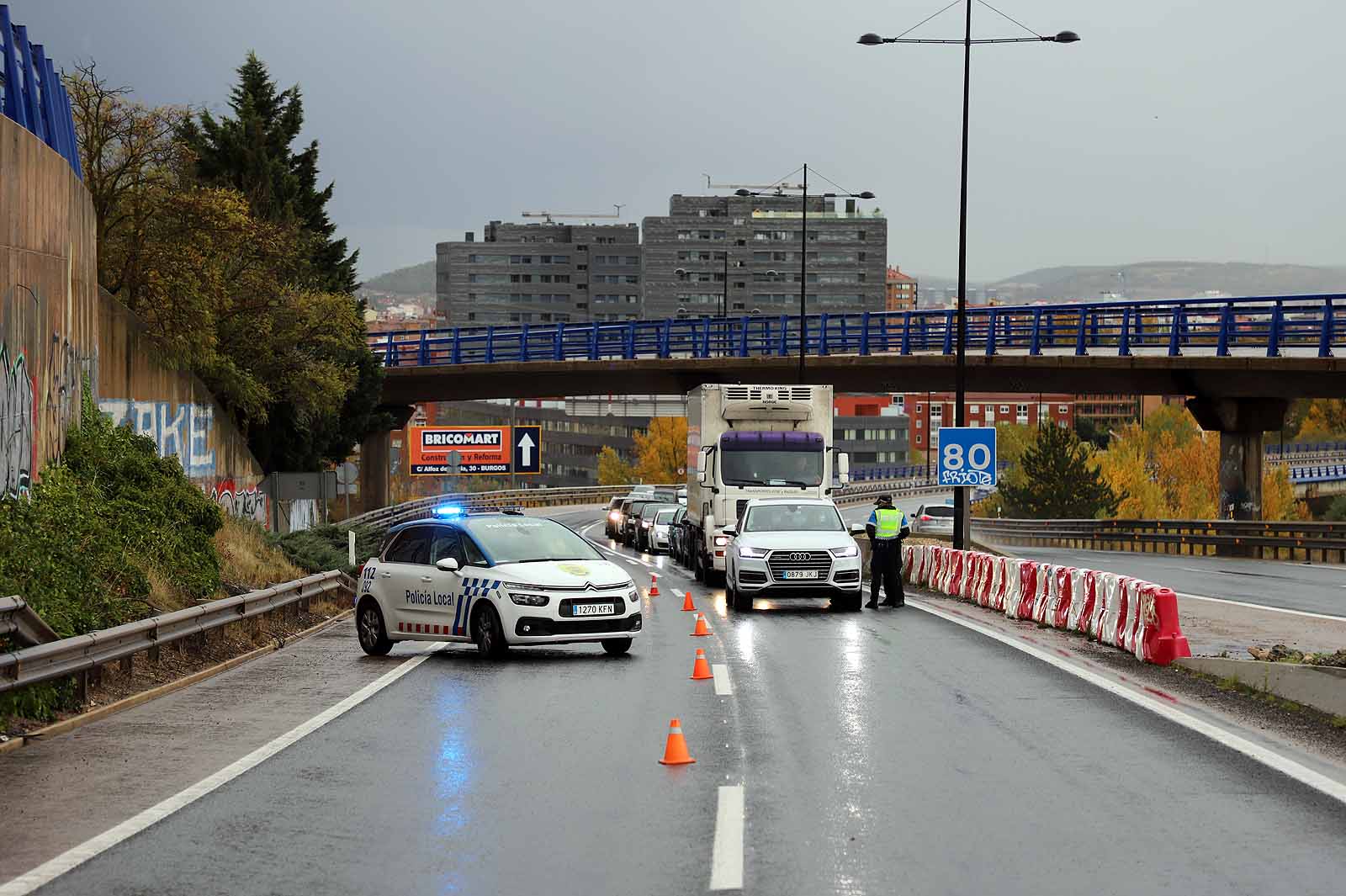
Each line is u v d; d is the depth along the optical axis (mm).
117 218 43344
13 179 22469
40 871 9242
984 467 36281
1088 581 24125
